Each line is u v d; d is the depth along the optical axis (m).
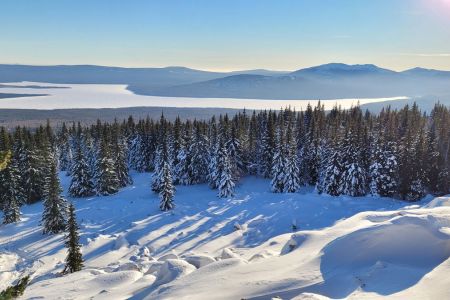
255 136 81.12
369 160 62.50
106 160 67.75
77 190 66.62
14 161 60.72
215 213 52.31
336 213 48.19
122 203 60.88
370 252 16.33
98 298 19.34
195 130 73.31
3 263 39.09
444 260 14.47
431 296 11.85
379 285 13.41
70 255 33.31
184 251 40.06
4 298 9.64
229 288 16.03
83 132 103.38
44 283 25.72
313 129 75.88
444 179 57.38
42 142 72.44
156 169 67.62
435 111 103.44
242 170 76.69
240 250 32.97
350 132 58.50
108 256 39.06
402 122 75.69
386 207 49.47
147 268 27.97
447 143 62.41
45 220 48.72
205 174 73.62
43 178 66.06
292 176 63.31
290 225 45.62
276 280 15.94
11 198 54.94
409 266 14.69
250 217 49.69
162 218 50.91
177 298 15.84
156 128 89.69
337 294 14.01
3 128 66.62
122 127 103.25
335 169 58.44
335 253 17.30
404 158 55.97
